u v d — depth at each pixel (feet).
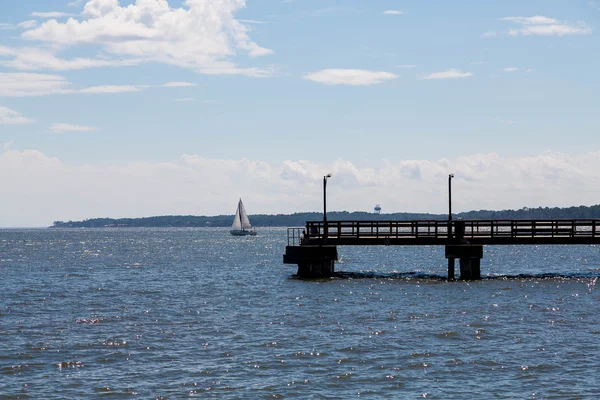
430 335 108.99
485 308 135.03
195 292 171.53
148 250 435.94
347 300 148.36
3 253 393.91
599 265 275.59
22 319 128.77
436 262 294.46
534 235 174.50
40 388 81.87
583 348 99.19
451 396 78.33
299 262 186.50
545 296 151.94
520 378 84.69
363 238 181.57
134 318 128.98
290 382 83.56
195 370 89.15
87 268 264.72
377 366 90.48
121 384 83.30
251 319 126.00
